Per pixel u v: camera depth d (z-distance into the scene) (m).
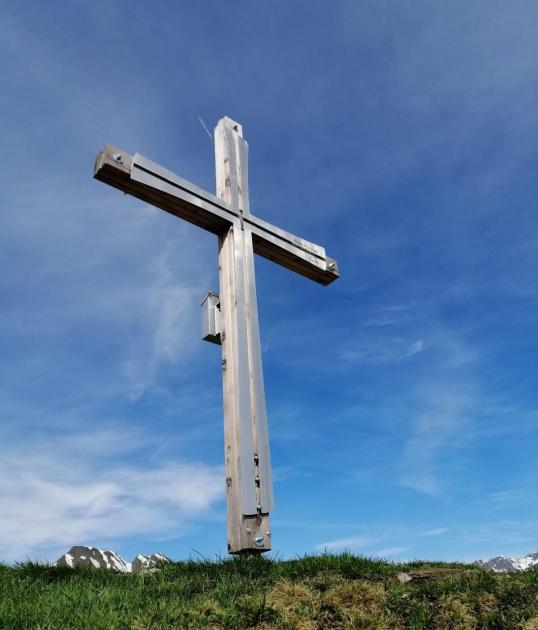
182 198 3.84
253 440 3.54
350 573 2.93
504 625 2.32
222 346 3.83
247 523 3.32
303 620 2.33
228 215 4.12
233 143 4.48
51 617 2.24
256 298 4.02
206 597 2.56
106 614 2.32
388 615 2.39
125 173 3.55
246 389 3.65
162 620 2.24
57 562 3.40
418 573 2.97
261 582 2.77
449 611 2.44
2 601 2.40
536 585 2.75
